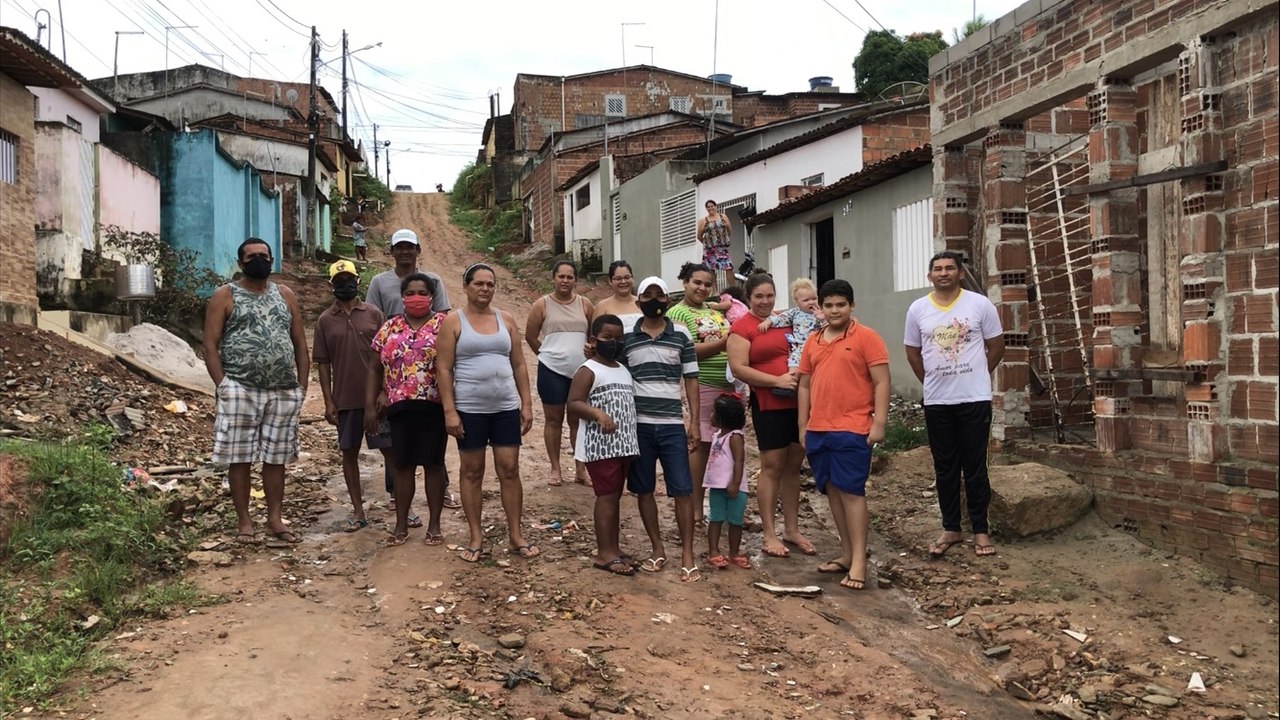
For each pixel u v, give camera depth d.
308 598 5.47
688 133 31.22
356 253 33.47
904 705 4.74
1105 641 5.38
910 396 12.59
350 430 6.88
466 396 6.19
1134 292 6.99
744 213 19.08
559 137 35.75
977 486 6.73
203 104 38.69
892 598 6.27
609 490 6.18
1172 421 6.49
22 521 5.49
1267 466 5.72
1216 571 5.91
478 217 47.09
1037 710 4.82
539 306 8.35
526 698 4.43
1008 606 5.95
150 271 13.76
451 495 7.87
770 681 4.92
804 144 17.73
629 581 6.07
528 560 6.33
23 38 11.95
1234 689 4.80
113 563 5.33
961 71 8.85
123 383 9.86
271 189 26.84
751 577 6.41
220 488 7.57
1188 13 6.22
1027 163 9.12
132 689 4.12
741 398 7.14
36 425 7.82
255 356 6.18
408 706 4.18
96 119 21.84
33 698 3.99
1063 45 7.45
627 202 26.58
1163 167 6.70
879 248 13.28
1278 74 5.69
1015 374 8.20
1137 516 6.56
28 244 11.77
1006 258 8.24
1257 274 5.83
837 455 6.35
